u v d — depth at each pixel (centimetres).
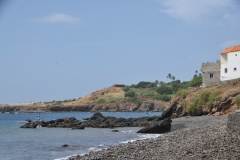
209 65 9706
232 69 8881
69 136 6016
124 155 2744
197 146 2780
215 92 7881
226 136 3144
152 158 2473
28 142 5069
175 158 2378
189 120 6688
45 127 8925
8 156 3638
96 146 4338
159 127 6172
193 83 13162
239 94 7294
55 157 3453
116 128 8088
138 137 5475
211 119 6425
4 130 7931
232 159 2209
